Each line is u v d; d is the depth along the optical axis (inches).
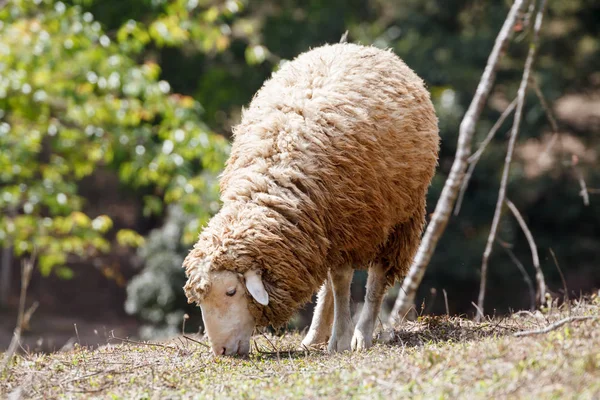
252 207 439.2
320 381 352.8
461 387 316.5
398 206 477.1
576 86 1609.3
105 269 1079.6
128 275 1836.9
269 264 432.8
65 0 1449.3
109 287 1811.0
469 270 1409.9
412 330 496.1
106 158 974.4
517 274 1451.8
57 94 952.9
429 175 502.0
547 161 1562.5
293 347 502.9
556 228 1526.8
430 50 1512.1
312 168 441.4
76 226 991.0
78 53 919.7
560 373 317.4
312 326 510.9
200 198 943.7
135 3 1491.1
